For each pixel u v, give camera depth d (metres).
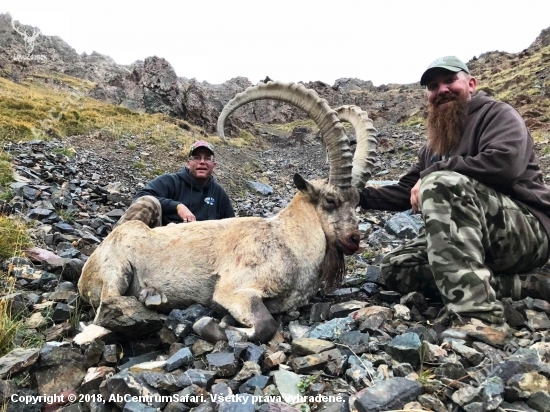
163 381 1.24
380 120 22.52
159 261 1.85
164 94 16.02
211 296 1.83
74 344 1.50
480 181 1.67
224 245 1.84
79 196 4.17
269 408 1.11
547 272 1.82
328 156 1.94
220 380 1.29
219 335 1.52
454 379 1.21
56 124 9.01
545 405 1.08
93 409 1.21
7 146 5.77
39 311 1.82
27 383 1.34
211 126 16.08
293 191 7.49
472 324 1.46
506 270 1.79
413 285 1.94
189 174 2.84
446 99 1.90
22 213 3.13
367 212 4.45
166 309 1.86
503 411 1.07
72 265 2.19
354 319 1.64
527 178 1.76
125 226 1.92
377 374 1.27
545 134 9.73
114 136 9.04
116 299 1.59
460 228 1.58
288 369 1.35
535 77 17.17
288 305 1.83
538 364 1.20
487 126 1.76
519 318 1.56
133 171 6.51
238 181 7.17
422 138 12.14
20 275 2.10
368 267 2.30
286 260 1.78
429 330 1.49
